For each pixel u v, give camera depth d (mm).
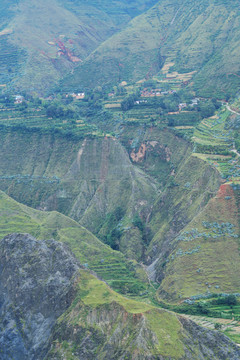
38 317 162625
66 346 144000
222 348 139875
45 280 169000
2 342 161625
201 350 138750
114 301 149000
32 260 174875
